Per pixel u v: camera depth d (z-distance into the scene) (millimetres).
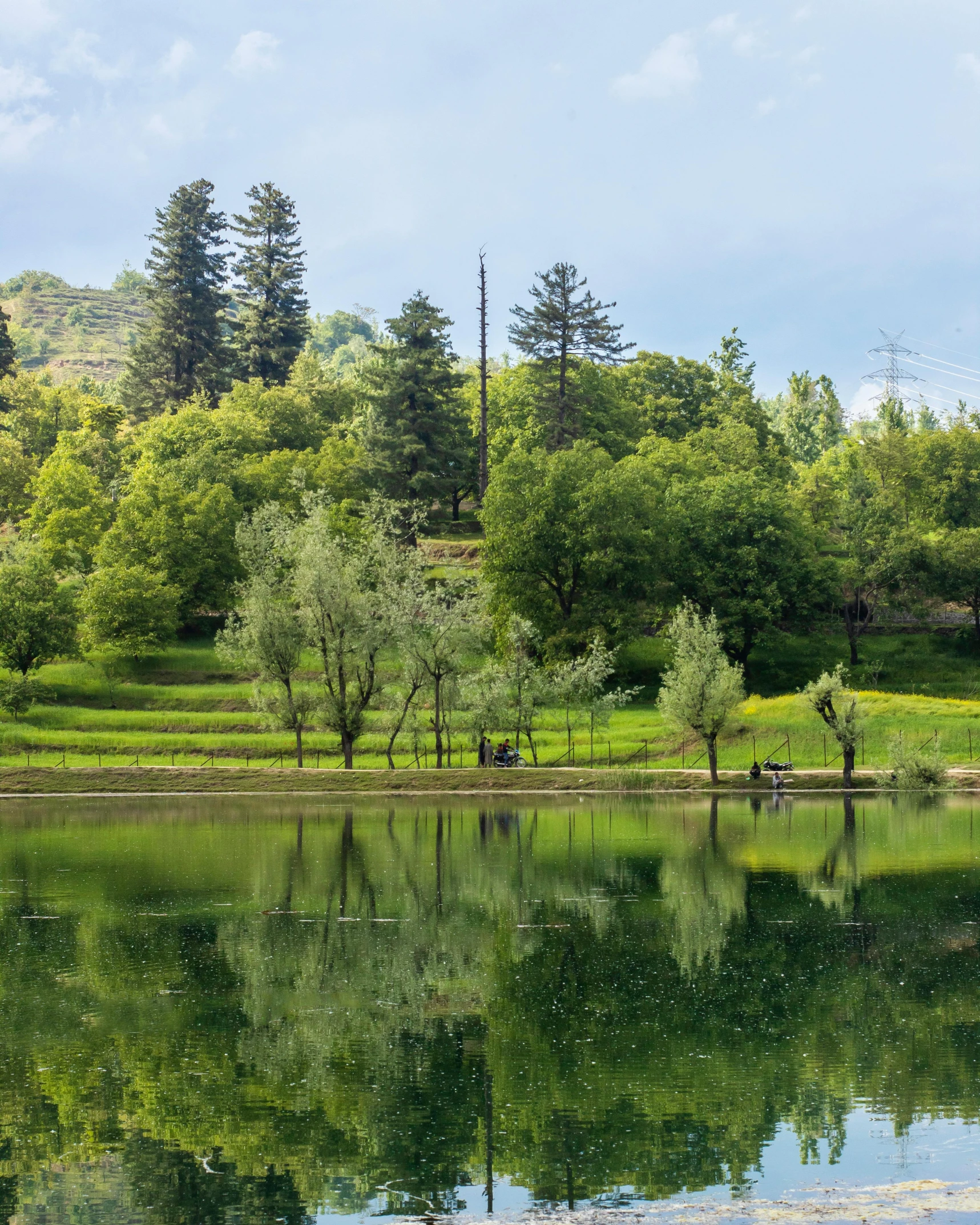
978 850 37562
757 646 94000
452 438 117438
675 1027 19391
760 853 37156
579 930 26594
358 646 59031
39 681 73625
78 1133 15195
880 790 55000
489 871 34469
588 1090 16438
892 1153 14312
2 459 130250
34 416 153875
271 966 23516
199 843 40531
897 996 21062
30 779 57312
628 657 89250
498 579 85188
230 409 132500
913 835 41156
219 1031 19344
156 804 52969
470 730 61562
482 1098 16188
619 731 70062
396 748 68125
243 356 156125
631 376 137125
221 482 108500
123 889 31922
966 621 103875
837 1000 20844
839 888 31297
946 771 55469
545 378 113125
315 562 58312
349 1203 13172
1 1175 13984
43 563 82750
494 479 88625
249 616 59719
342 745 61562
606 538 83750
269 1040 18828
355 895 30953
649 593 87750
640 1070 17344
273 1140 14914
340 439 134500
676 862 35656
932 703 68938
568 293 109812
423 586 61781
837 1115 15523
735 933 26297
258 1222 12672
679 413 136500
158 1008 20656
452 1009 20500
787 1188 13234
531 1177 13672
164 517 96250
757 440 131875
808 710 62750
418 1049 18359
